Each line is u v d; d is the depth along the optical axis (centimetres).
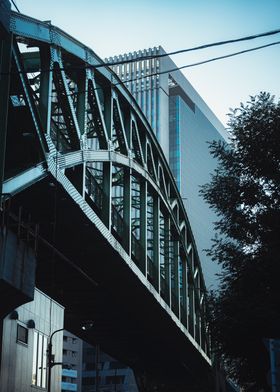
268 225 2058
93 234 3256
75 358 11831
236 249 2139
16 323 3328
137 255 4412
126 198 3828
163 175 4912
